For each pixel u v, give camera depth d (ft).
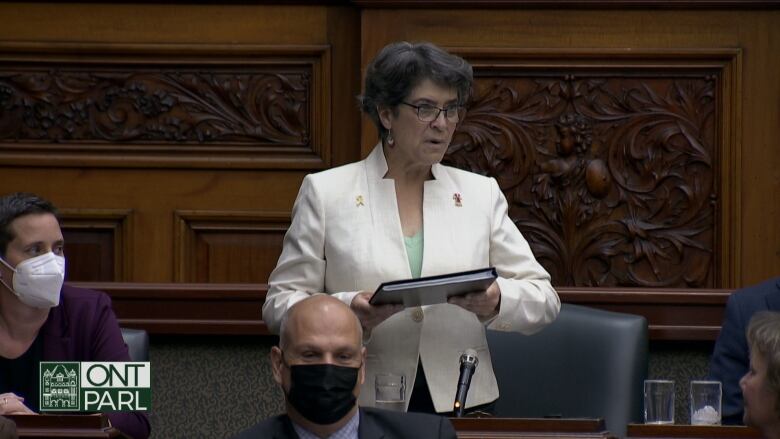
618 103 62.85
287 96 63.72
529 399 52.60
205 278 63.98
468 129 63.00
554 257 63.16
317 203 44.39
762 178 62.75
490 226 45.27
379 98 43.86
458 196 44.96
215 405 62.85
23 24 63.67
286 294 44.21
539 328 44.93
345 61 63.77
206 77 63.57
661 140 62.80
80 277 64.03
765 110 62.75
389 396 41.39
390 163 44.86
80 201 64.13
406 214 44.70
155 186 64.03
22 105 63.72
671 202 62.90
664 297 61.82
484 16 62.90
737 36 62.69
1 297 45.62
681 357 62.85
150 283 62.64
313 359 35.24
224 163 63.67
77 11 63.72
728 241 62.64
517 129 62.95
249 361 63.05
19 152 63.82
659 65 62.75
